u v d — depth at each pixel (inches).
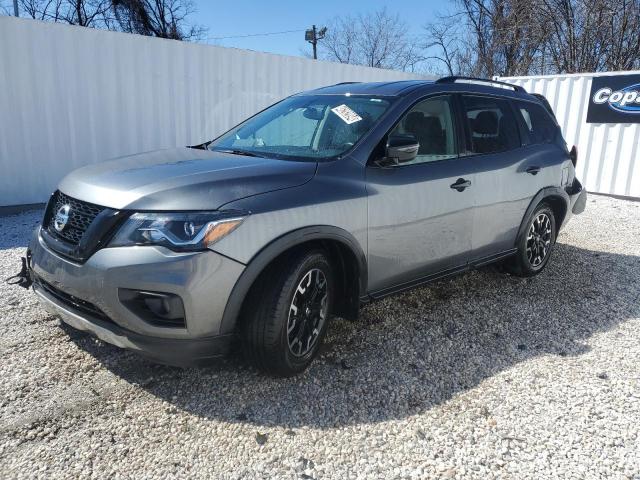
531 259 197.3
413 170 144.6
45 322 148.8
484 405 119.0
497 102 182.2
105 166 130.0
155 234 103.8
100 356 131.8
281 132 156.6
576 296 188.1
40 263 119.3
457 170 156.6
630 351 147.0
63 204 121.0
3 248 221.6
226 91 351.9
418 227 145.3
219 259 105.0
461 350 144.3
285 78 378.0
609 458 102.4
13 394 115.3
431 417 114.0
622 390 126.5
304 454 101.2
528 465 100.1
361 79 424.5
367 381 126.6
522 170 181.8
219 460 98.8
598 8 733.3
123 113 315.6
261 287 114.0
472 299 180.9
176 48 327.0
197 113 343.3
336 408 115.6
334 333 150.3
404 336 150.8
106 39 301.7
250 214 109.4
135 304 103.8
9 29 272.4
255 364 119.1
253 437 105.3
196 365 109.3
